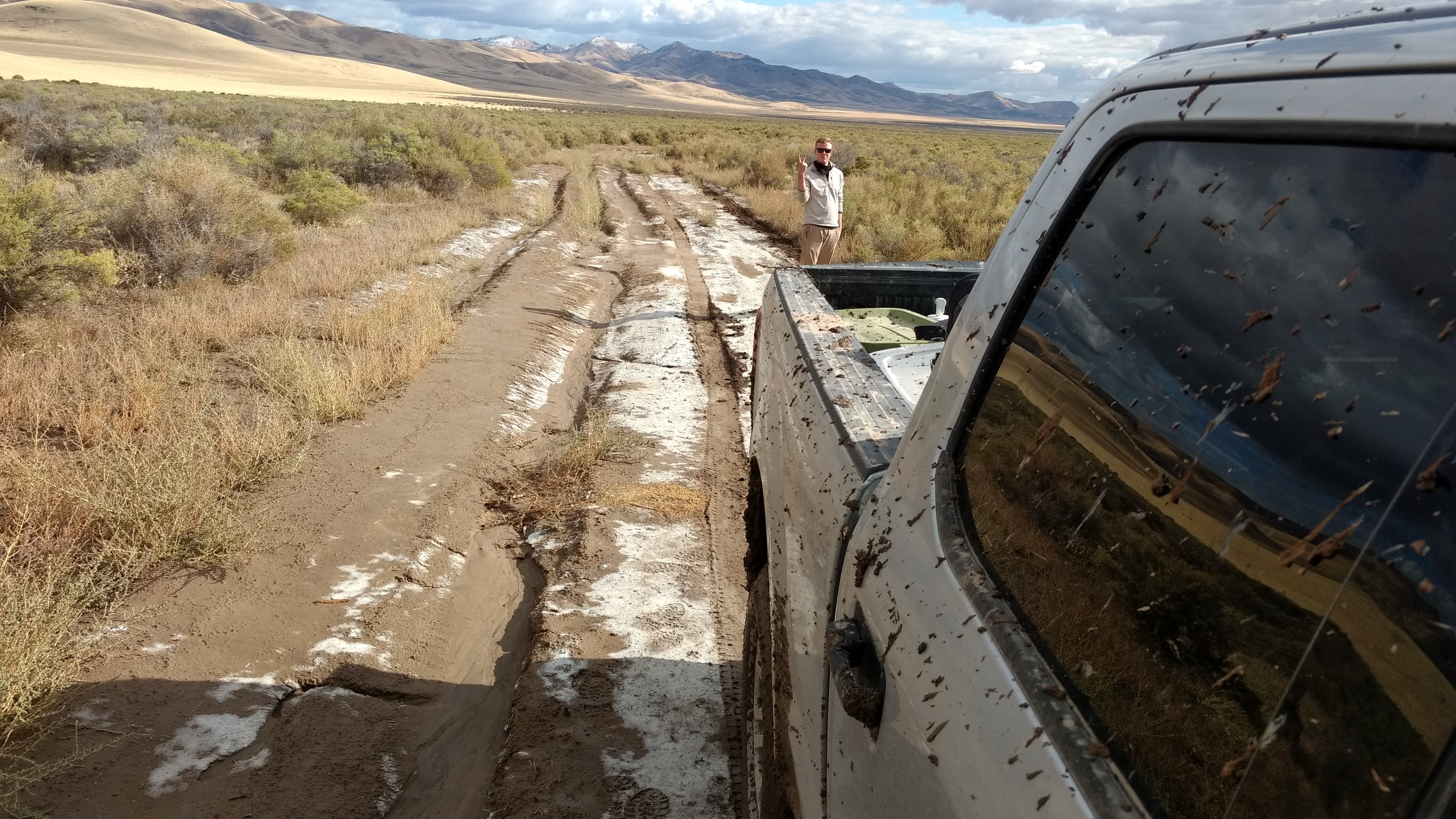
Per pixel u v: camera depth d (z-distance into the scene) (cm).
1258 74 101
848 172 2889
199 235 1044
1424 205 78
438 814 309
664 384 763
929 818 117
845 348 262
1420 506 71
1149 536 101
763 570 293
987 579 127
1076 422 119
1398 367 77
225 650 379
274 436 561
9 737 318
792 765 202
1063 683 106
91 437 555
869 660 148
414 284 976
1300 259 90
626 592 435
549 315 984
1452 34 80
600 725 341
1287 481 84
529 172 2884
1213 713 86
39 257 816
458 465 572
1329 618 76
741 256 1438
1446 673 66
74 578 409
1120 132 126
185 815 294
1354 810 70
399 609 421
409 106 6438
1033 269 139
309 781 314
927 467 152
